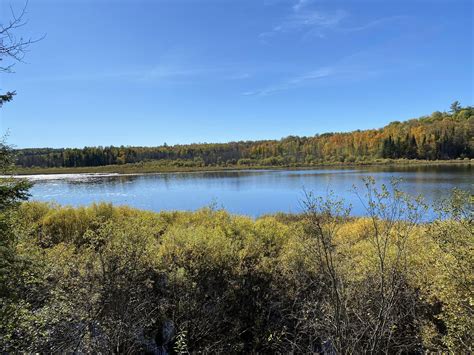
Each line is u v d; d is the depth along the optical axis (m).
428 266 4.65
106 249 5.33
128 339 4.73
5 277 3.76
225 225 9.01
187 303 5.81
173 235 7.16
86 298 4.64
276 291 6.20
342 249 5.47
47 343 4.07
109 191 33.97
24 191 3.66
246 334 5.96
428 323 4.80
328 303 4.41
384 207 3.69
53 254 5.58
